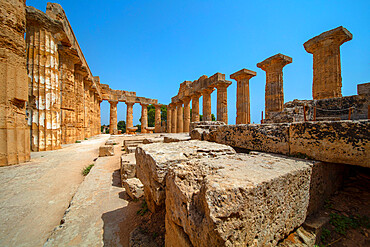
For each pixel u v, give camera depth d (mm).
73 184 5625
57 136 10328
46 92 9820
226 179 1664
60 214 3975
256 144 3449
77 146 11812
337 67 9586
